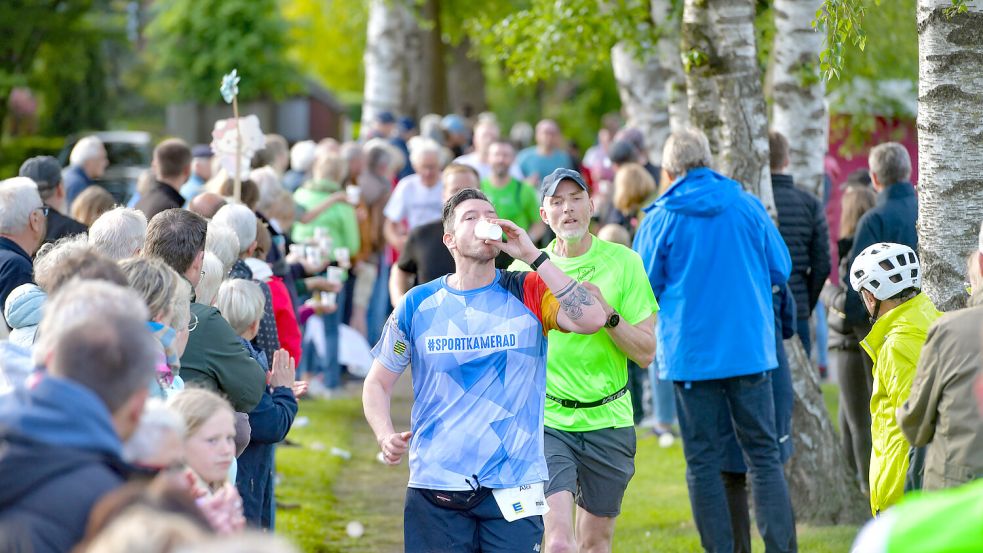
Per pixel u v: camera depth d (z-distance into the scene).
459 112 45.38
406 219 24.92
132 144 52.66
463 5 49.16
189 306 9.21
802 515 15.44
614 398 11.48
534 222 23.31
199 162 22.80
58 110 65.19
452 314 9.62
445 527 9.63
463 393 9.57
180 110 67.38
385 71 38.38
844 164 31.47
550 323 9.61
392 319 9.90
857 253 15.31
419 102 52.38
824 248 15.65
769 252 12.96
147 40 75.06
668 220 12.70
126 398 5.93
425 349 9.66
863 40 12.55
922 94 12.07
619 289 11.45
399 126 36.53
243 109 66.94
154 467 6.64
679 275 12.70
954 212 11.88
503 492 9.49
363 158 25.83
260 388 10.51
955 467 8.33
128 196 47.84
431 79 52.38
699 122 15.67
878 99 29.23
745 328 12.59
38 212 12.37
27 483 5.56
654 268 12.80
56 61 60.75
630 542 14.73
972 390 8.26
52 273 7.83
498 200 23.17
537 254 9.49
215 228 12.57
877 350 10.40
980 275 9.13
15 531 5.47
